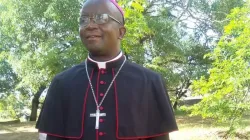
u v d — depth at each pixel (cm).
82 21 225
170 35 1569
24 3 1494
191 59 1980
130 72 234
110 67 233
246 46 922
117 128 216
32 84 1698
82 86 230
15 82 2194
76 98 227
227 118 964
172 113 234
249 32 914
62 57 1405
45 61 1412
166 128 229
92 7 223
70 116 225
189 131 1271
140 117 222
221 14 1858
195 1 1823
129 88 227
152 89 232
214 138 1105
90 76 232
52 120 230
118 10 230
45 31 1547
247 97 955
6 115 2494
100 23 222
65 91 231
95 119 220
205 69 1889
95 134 217
